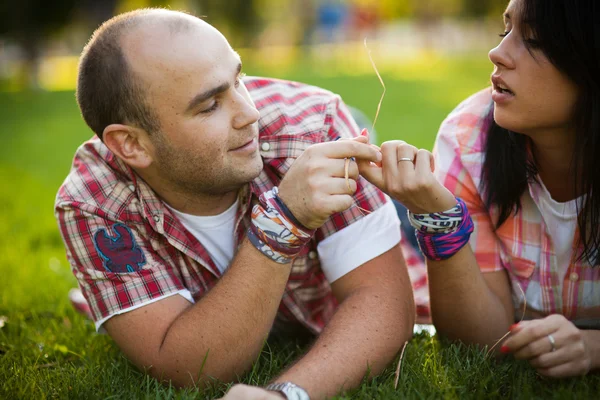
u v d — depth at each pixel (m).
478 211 2.30
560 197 2.19
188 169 2.00
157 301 2.06
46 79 17.95
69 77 18.34
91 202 2.12
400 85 12.98
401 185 1.93
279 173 2.18
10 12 15.22
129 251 2.09
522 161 2.14
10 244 3.94
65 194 2.16
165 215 2.13
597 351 1.90
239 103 1.97
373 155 1.93
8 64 19.89
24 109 11.76
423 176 1.92
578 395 1.82
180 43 1.92
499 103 2.02
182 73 1.91
